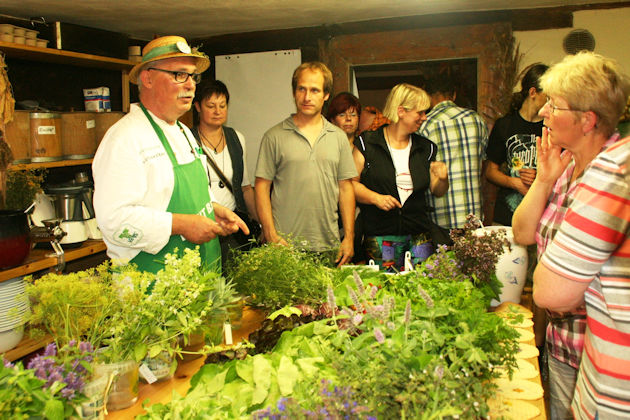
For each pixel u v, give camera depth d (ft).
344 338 4.76
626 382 4.42
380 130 11.16
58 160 11.66
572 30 13.91
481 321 5.05
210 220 6.93
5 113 10.05
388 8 13.58
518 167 11.93
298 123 10.53
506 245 7.43
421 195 10.89
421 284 6.58
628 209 4.25
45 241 10.22
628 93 5.30
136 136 6.89
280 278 6.66
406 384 3.91
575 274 4.52
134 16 12.73
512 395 5.06
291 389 4.42
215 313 5.62
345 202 10.78
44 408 3.52
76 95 14.15
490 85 14.53
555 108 5.47
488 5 13.69
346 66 15.52
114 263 5.18
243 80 16.39
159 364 5.27
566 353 5.90
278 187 10.64
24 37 11.11
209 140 11.32
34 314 4.57
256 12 13.21
